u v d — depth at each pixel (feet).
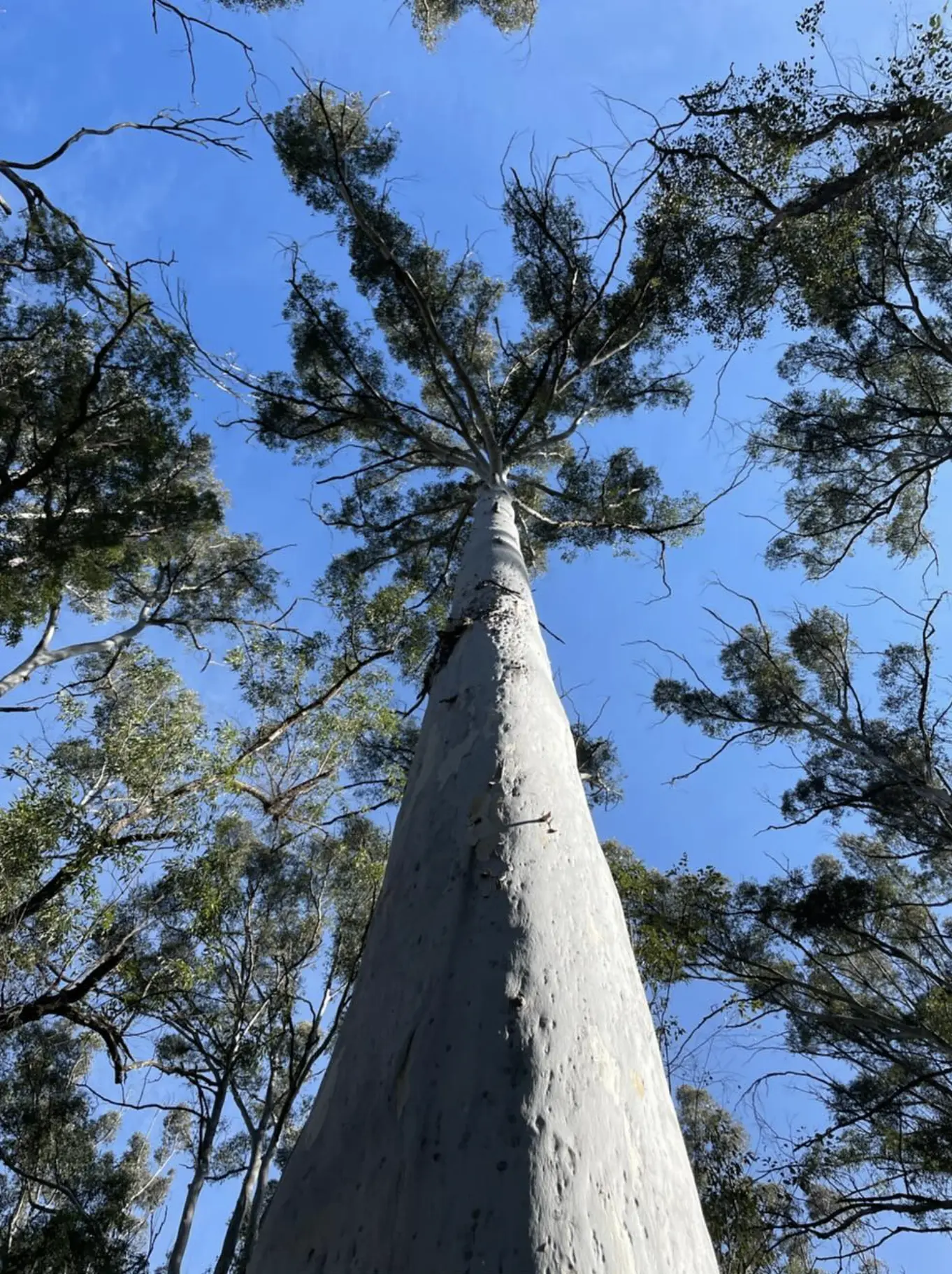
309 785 30.35
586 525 35.22
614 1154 4.97
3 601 29.25
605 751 34.22
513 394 35.17
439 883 6.91
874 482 38.99
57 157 24.90
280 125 33.91
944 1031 29.53
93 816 25.81
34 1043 35.68
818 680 39.93
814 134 28.19
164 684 32.94
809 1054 33.01
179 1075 35.73
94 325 31.19
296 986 37.32
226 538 46.03
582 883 7.29
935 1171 28.58
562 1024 5.56
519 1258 4.09
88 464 31.04
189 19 24.45
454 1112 4.83
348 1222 4.59
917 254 33.58
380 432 37.45
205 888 26.05
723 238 30.94
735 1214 25.68
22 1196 34.53
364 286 36.06
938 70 25.76
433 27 37.09
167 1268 30.14
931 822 36.27
